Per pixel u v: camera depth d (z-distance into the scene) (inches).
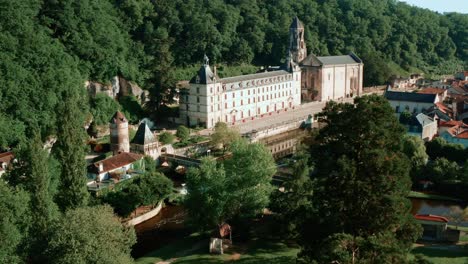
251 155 3289.9
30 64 5334.6
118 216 3666.3
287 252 2967.5
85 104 5861.2
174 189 4416.8
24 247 2314.2
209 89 6540.4
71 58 6092.5
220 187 3193.9
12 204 2367.1
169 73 6924.2
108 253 2191.2
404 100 6461.6
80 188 3073.3
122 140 5113.2
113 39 7140.8
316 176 2410.2
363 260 1846.7
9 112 4977.9
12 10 5388.8
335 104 2289.6
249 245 3100.4
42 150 2726.4
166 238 3486.7
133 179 4141.2
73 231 2210.9
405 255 1902.1
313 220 2235.5
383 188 2064.5
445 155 4586.6
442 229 3056.1
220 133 5472.4
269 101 7746.1
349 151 2177.7
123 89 7130.9
